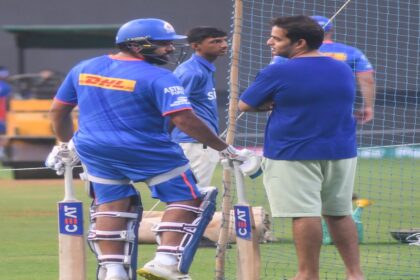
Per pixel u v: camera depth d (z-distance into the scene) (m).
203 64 29.34
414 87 44.50
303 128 21.41
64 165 20.88
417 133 47.16
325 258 28.92
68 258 20.69
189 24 72.81
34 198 46.69
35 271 27.75
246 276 20.77
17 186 52.97
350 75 21.84
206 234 31.03
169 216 20.75
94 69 20.77
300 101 21.34
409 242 31.73
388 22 42.25
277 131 21.55
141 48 20.80
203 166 29.77
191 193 20.80
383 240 32.31
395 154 50.91
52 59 74.12
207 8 72.50
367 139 48.38
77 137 20.86
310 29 21.66
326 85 21.38
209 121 29.39
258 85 21.64
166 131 21.00
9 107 60.00
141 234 31.41
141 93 20.33
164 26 20.97
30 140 57.56
